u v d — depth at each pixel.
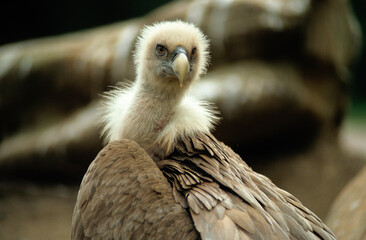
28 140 15.71
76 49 16.06
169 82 6.20
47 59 16.02
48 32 32.78
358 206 7.44
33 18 32.25
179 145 5.69
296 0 15.04
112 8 33.53
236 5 14.62
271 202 5.22
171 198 4.89
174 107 6.20
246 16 14.55
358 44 17.48
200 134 5.76
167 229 4.66
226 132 14.10
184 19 14.88
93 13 33.38
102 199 5.12
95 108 15.04
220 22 14.61
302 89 14.79
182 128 5.75
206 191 4.89
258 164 14.92
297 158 14.99
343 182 14.56
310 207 13.96
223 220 4.57
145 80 6.36
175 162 5.47
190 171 5.25
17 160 15.54
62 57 15.95
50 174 15.41
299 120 14.87
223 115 13.87
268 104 14.18
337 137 15.91
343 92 16.11
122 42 15.45
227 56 14.64
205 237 4.42
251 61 14.66
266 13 14.61
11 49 16.92
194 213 4.64
